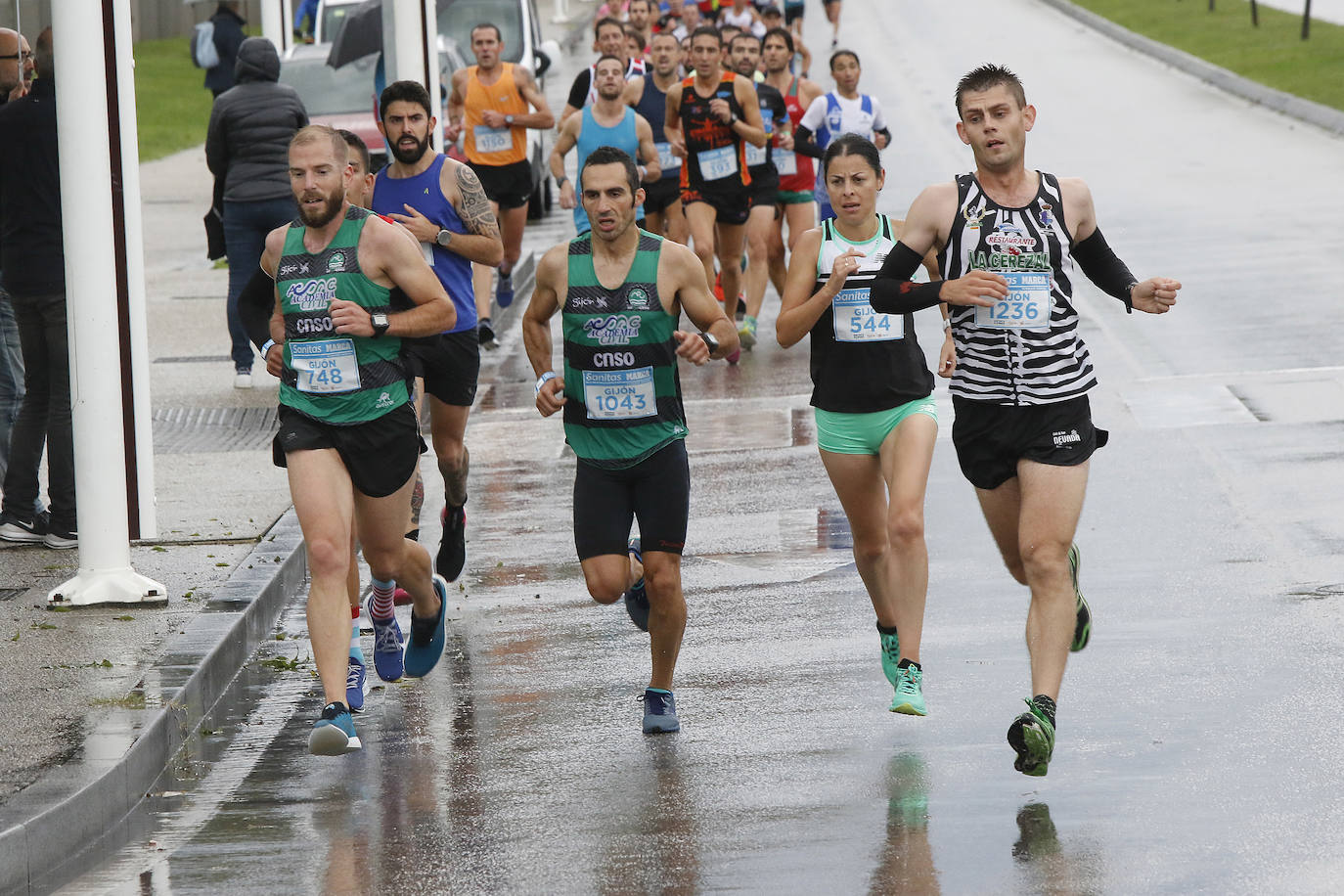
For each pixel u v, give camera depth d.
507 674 26.69
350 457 23.19
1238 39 128.62
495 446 43.06
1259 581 28.42
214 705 25.50
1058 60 125.94
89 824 20.16
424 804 21.20
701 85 49.78
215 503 35.84
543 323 24.28
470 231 29.86
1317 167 77.75
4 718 22.95
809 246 24.22
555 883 18.34
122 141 31.56
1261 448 37.09
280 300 23.09
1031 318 21.39
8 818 19.02
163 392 47.66
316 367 22.88
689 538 33.81
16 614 28.27
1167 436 38.62
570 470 40.47
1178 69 118.75
